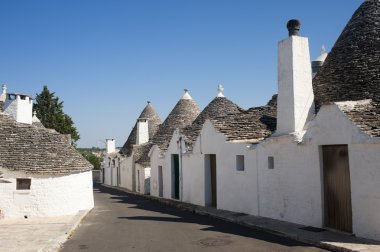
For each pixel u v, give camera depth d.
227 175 15.39
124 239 10.57
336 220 10.24
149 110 36.12
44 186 15.81
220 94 23.03
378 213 8.88
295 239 9.75
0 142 16.48
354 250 8.10
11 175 15.52
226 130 15.84
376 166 8.94
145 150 30.20
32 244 10.09
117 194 28.66
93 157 57.69
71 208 16.48
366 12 13.57
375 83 11.64
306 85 12.30
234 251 8.73
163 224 12.86
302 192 11.31
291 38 12.28
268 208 12.88
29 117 21.69
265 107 16.73
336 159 10.25
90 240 10.66
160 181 24.67
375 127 9.29
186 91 28.44
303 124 12.09
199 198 18.11
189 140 20.11
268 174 12.84
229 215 13.85
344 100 11.95
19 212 15.45
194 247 9.27
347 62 12.83
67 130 43.91
